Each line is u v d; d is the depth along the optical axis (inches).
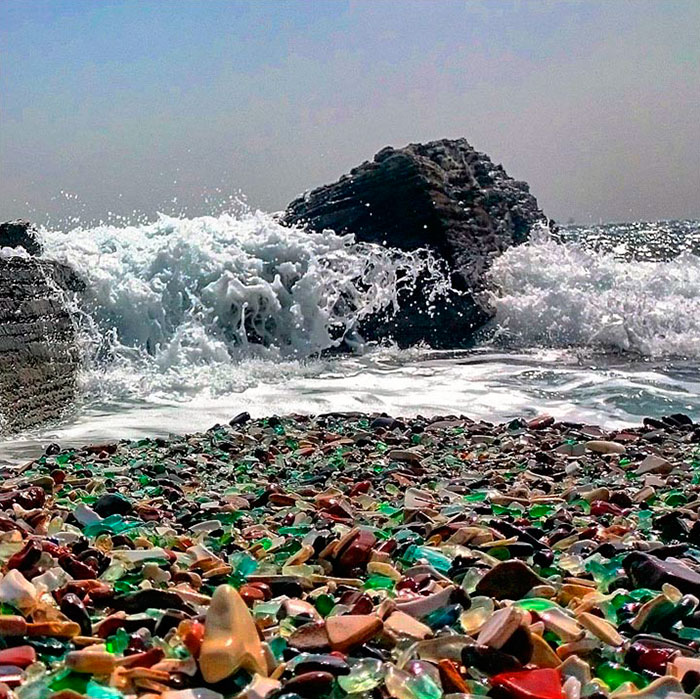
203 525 151.6
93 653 85.0
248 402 376.5
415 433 277.7
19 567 115.0
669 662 90.3
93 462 230.2
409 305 628.4
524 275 668.7
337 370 484.4
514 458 234.7
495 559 127.6
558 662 90.2
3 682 80.7
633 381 432.8
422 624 97.7
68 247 503.2
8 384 314.3
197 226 581.3
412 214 663.8
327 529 145.0
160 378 419.8
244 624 89.0
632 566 117.2
